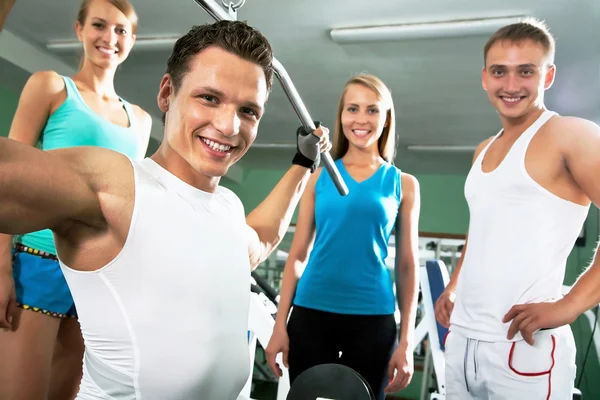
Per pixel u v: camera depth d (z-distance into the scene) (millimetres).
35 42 4367
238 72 752
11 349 1145
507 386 1113
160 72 4594
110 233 707
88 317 725
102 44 1312
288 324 1535
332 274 1482
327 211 1527
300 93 4824
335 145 1680
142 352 718
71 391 1296
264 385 4871
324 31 3645
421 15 3320
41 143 1321
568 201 1113
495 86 1212
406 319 1562
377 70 4195
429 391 5402
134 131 1380
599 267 1050
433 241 7023
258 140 6660
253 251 1054
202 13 3545
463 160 6742
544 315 1050
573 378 1125
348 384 1290
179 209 761
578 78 4051
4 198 589
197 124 752
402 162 7148
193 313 749
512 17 3215
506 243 1146
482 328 1156
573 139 1081
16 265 1174
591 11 3088
